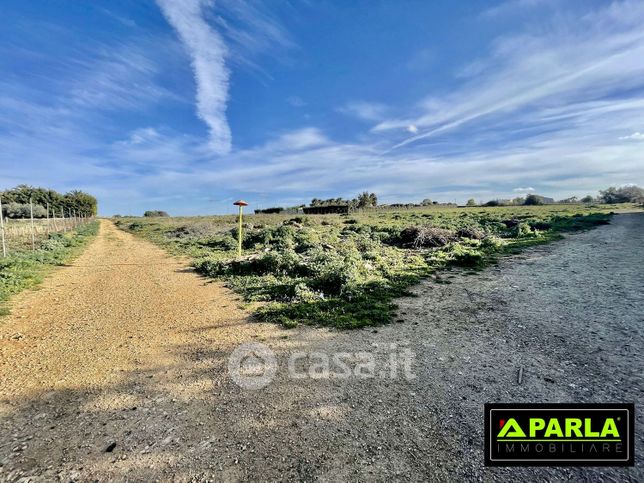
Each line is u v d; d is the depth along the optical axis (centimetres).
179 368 450
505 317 618
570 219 2658
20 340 559
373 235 1912
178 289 927
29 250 1689
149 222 5147
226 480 262
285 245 1647
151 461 283
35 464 282
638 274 904
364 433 313
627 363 433
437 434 311
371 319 623
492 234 1939
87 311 723
